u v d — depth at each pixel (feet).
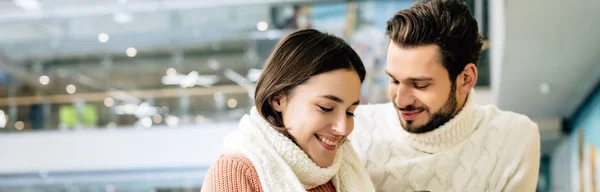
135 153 34.94
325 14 33.09
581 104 24.89
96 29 37.50
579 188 26.07
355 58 4.18
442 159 5.50
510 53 17.74
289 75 4.08
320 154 4.26
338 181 4.71
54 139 36.06
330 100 4.02
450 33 4.77
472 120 5.54
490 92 26.20
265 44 34.55
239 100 34.42
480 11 20.06
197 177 34.09
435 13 4.82
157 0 36.06
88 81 37.27
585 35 15.65
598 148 20.98
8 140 36.42
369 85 28.89
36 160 36.06
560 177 32.45
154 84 36.19
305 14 33.53
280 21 34.37
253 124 4.27
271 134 4.20
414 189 5.55
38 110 37.04
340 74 4.02
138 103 36.04
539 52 17.48
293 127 4.17
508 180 5.61
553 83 21.66
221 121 34.42
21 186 36.42
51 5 37.04
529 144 5.60
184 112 35.17
